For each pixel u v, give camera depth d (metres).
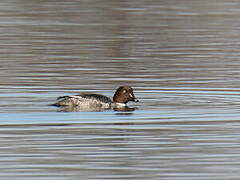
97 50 36.69
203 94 26.59
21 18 46.12
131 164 17.78
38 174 16.95
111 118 22.69
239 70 31.61
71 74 30.38
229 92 26.89
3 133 20.56
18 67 31.80
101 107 24.33
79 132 20.80
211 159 18.22
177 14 48.09
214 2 53.66
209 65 32.84
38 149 18.97
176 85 28.25
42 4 51.88
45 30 42.38
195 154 18.62
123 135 20.50
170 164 17.78
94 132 20.84
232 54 35.75
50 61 33.53
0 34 40.94
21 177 16.73
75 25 44.09
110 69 31.72
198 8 50.69
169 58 34.62
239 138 20.17
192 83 28.64
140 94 26.66
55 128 21.23
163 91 27.16
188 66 32.56
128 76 30.11
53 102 24.94
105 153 18.69
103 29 42.97
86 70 31.36
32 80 28.89
